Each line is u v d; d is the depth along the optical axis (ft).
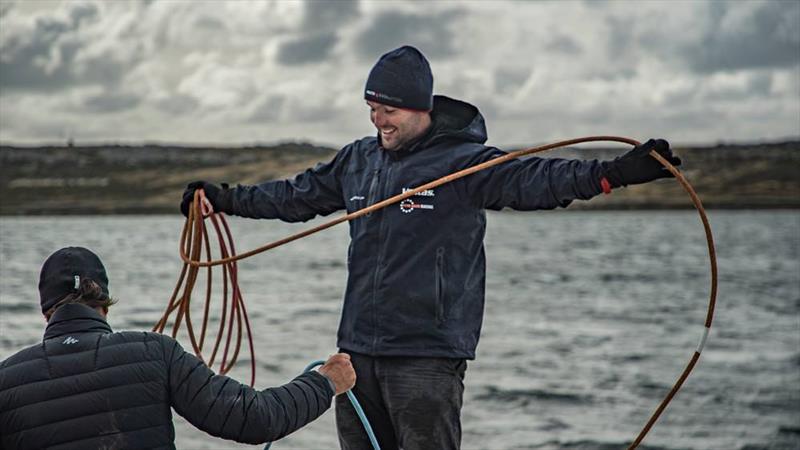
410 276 13.24
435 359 13.20
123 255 224.33
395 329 13.26
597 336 92.17
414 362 13.23
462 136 13.58
